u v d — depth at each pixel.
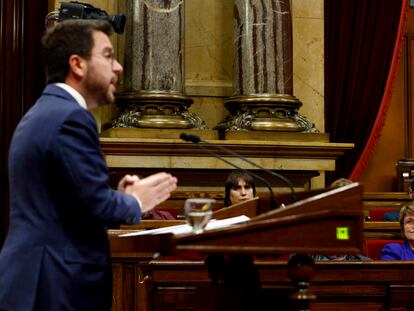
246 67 12.37
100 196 4.26
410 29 15.79
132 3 12.03
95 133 4.41
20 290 4.26
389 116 15.59
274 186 12.22
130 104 12.02
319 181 13.09
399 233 10.28
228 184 8.99
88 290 4.34
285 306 4.60
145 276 6.90
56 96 4.50
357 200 4.25
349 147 12.27
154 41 11.96
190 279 6.57
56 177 4.33
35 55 12.83
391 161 15.53
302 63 13.32
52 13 10.47
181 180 12.02
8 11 12.73
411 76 15.77
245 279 4.98
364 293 6.69
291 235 4.14
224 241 4.07
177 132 11.83
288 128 12.21
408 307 6.73
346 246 4.20
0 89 12.66
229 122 12.38
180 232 4.39
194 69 13.03
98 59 4.59
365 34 14.09
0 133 12.65
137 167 11.67
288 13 12.46
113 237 4.82
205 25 13.10
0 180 12.62
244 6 12.41
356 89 14.02
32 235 4.31
